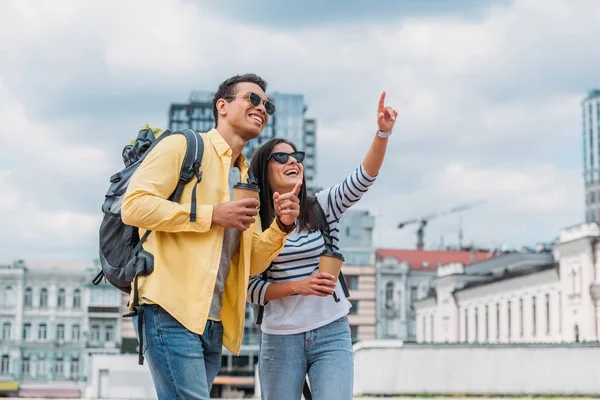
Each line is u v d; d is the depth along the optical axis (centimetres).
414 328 8831
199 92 11012
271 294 526
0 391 8181
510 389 2458
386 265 8906
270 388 539
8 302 8644
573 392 2433
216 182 457
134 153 469
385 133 535
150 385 4197
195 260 443
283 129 10600
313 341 532
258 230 512
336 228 547
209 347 462
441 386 2491
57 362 8650
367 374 2508
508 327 6172
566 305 5391
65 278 8738
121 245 458
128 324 8756
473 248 10006
